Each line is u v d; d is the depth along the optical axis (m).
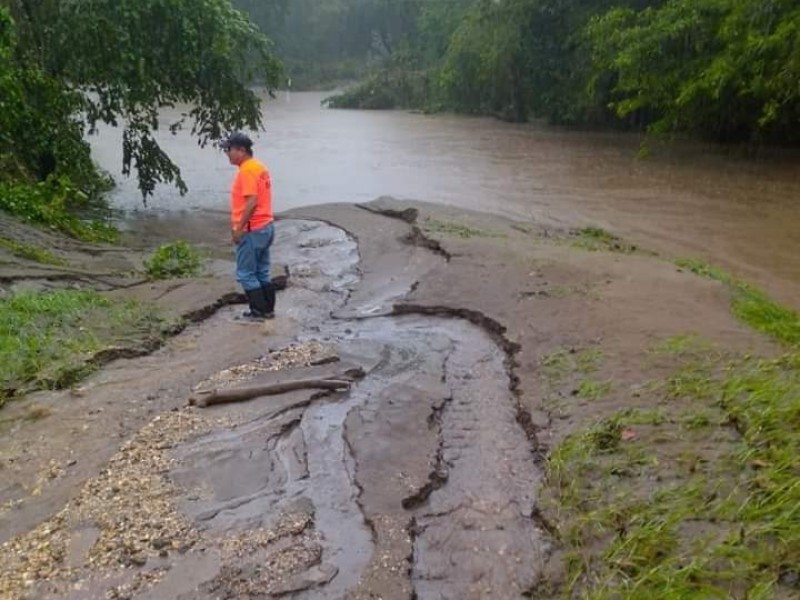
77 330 7.08
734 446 4.22
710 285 7.84
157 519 4.12
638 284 7.92
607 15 26.77
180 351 6.98
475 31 40.50
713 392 4.92
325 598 3.50
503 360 6.60
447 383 6.09
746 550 3.30
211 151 25.86
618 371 5.62
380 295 8.83
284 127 35.84
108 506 4.25
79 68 13.98
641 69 24.08
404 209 13.87
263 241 7.89
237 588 3.56
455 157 24.27
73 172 14.08
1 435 5.19
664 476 4.11
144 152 15.62
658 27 23.48
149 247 12.05
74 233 11.62
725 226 13.56
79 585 3.57
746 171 20.38
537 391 5.57
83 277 9.08
